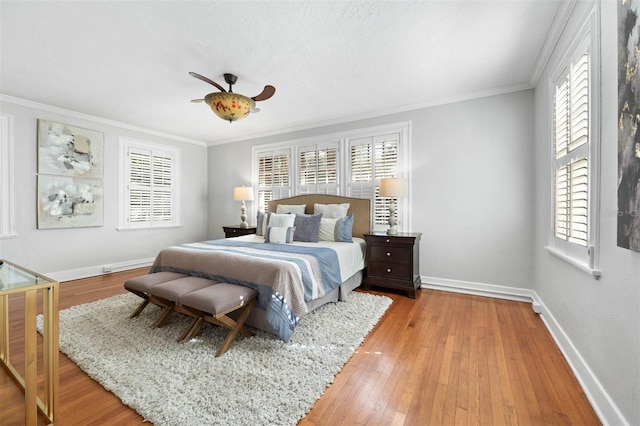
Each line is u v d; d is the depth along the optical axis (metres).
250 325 2.30
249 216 5.36
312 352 2.00
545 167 2.60
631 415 1.19
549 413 1.44
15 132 3.54
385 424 1.36
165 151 5.23
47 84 3.15
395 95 3.49
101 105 3.80
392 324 2.54
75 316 2.64
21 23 2.09
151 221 5.02
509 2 1.90
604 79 1.47
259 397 1.53
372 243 3.53
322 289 2.60
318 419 1.40
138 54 2.53
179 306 2.24
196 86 3.19
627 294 1.24
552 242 2.38
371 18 2.06
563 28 2.05
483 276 3.39
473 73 2.92
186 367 1.80
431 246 3.70
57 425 1.35
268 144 5.12
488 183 3.36
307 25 2.13
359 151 4.22
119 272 4.50
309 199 4.55
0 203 3.44
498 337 2.26
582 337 1.71
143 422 1.38
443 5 1.93
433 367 1.84
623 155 1.21
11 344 2.14
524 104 3.16
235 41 2.34
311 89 3.29
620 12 1.23
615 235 1.34
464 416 1.42
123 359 1.90
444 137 3.60
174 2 1.89
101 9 1.95
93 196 4.26
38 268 3.75
